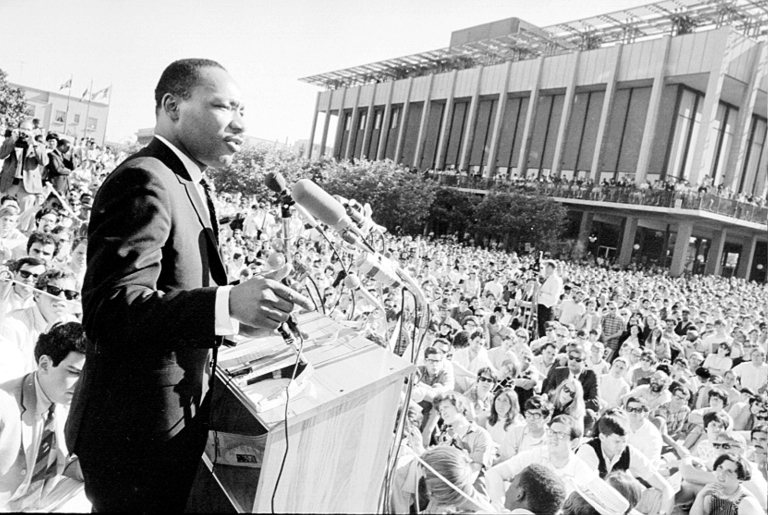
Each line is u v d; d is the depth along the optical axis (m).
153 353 1.53
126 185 1.46
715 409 6.23
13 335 3.54
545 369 7.98
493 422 5.18
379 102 51.94
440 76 46.44
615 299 15.55
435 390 5.17
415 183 37.59
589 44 38.53
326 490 1.57
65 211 8.27
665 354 9.63
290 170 37.03
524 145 39.66
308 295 2.49
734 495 4.74
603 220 34.00
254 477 1.63
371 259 1.99
